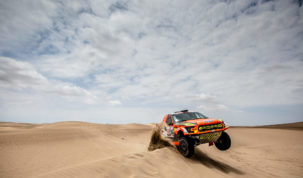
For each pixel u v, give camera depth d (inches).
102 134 784.3
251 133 1089.4
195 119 268.2
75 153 381.4
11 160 283.3
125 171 145.6
